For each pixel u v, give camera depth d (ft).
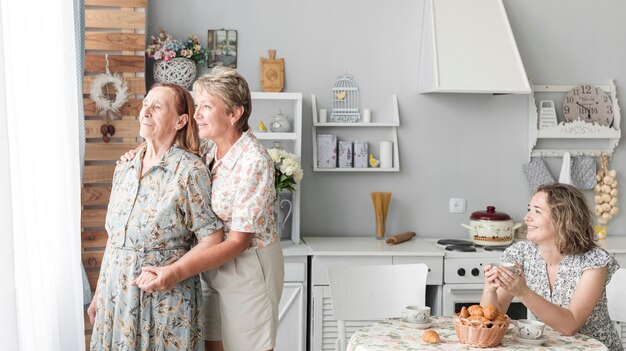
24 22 8.30
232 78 8.64
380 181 14.67
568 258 8.63
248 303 8.69
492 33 13.83
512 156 14.90
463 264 13.00
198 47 13.60
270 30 14.25
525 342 7.77
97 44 12.74
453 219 14.85
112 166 12.82
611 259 8.54
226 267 8.70
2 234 6.85
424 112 14.69
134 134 12.93
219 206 8.61
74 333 9.99
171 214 8.31
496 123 14.83
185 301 8.37
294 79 14.35
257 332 8.77
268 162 8.60
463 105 14.75
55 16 9.67
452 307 13.02
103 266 8.50
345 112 14.46
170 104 8.63
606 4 15.03
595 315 8.67
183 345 8.37
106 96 12.78
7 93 7.57
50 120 9.63
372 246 13.37
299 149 13.57
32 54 8.98
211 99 8.55
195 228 8.48
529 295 7.95
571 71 15.01
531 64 14.93
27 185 8.32
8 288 6.91
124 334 8.21
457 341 7.82
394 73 14.57
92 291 12.75
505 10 14.85
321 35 14.38
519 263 9.03
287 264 12.78
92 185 12.87
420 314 8.38
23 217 7.65
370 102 14.56
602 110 14.96
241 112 8.70
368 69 14.51
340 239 14.16
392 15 14.51
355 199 14.64
